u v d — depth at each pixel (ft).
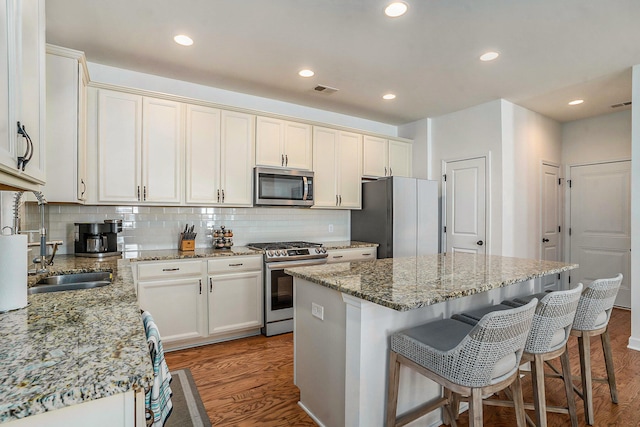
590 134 15.33
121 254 9.57
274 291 11.09
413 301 4.54
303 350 6.93
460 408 6.82
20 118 3.30
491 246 13.17
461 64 9.86
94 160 9.12
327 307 6.15
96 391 2.25
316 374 6.49
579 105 13.57
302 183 12.48
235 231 12.51
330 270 6.97
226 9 7.23
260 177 11.59
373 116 15.23
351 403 5.37
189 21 7.70
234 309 10.52
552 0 6.86
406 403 5.88
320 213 14.56
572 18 7.50
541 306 5.42
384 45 8.77
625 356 9.57
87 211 10.02
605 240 15.02
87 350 2.84
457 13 7.33
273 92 12.26
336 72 10.47
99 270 7.05
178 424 6.45
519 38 8.38
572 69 10.19
